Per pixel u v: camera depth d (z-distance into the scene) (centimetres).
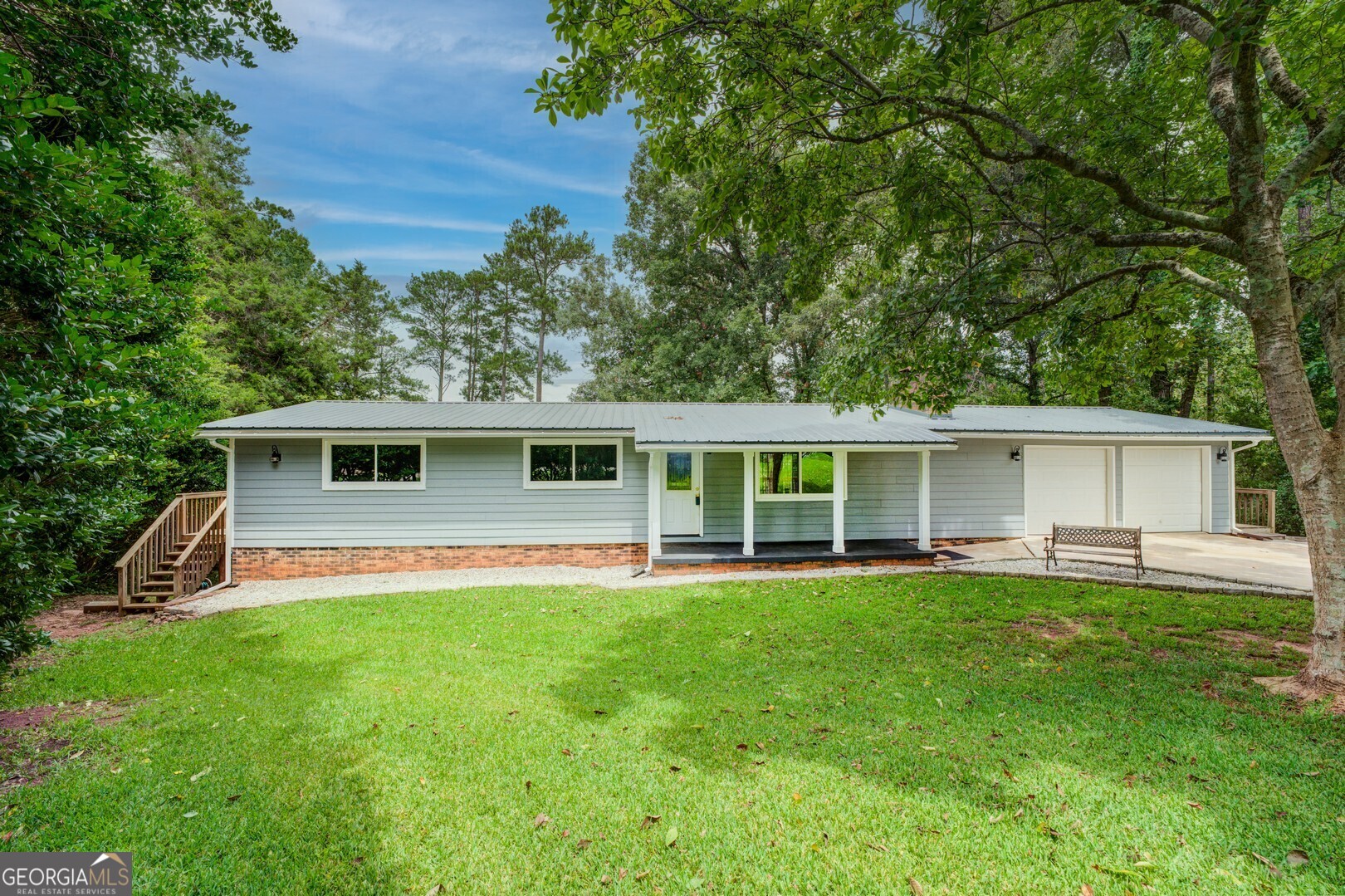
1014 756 388
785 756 397
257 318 2072
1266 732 413
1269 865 278
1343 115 459
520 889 276
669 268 2488
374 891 275
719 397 2303
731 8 442
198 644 699
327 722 464
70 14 450
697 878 280
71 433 337
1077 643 630
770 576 1042
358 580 1109
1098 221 643
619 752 408
